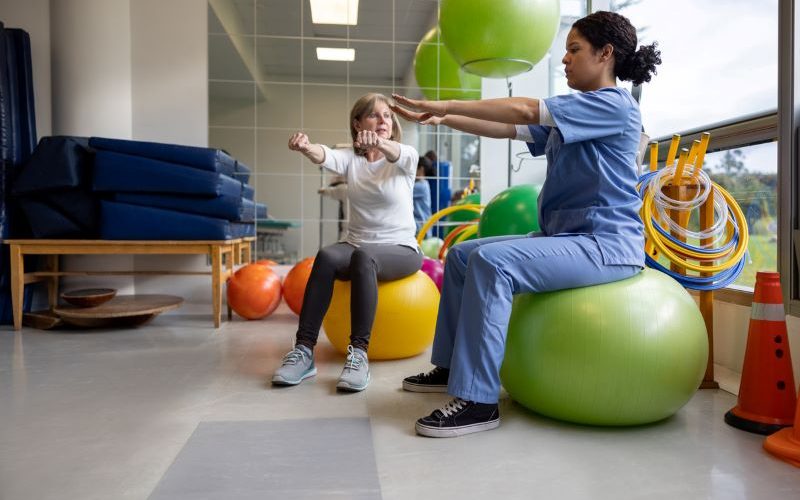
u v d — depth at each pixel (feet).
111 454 4.74
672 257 6.66
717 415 5.75
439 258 12.07
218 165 10.74
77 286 12.30
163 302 10.96
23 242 10.48
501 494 4.05
